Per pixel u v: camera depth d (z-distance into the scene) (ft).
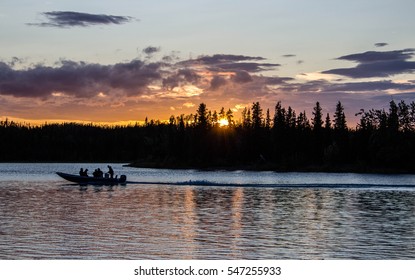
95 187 199.72
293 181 277.64
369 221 109.50
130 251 78.79
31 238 87.10
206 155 485.15
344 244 84.43
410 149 416.46
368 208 133.39
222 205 137.59
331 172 414.41
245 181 275.18
